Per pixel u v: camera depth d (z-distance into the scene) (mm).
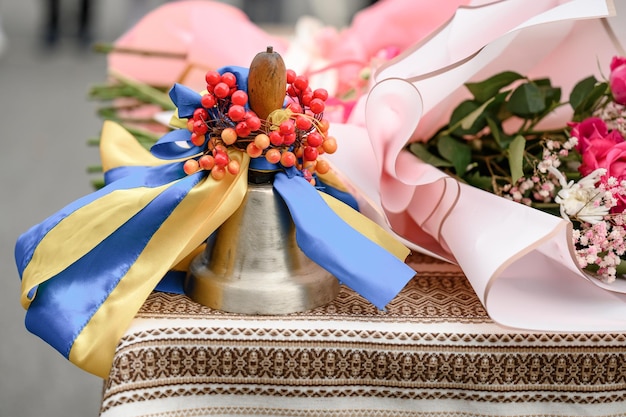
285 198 845
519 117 992
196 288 867
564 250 878
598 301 898
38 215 2805
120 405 811
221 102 848
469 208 908
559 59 1033
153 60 1418
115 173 960
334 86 1230
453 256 947
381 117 918
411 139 1014
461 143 1005
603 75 1010
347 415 845
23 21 7363
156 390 823
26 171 3316
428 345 842
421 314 866
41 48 6168
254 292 847
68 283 861
